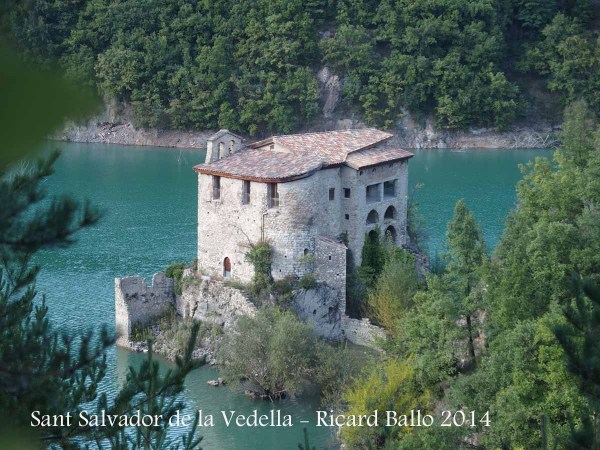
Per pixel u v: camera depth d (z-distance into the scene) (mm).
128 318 77125
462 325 60031
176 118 198750
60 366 21172
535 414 47781
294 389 66062
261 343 66688
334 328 76750
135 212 128000
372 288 78312
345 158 79000
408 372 57719
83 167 166750
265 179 74938
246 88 198750
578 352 25797
